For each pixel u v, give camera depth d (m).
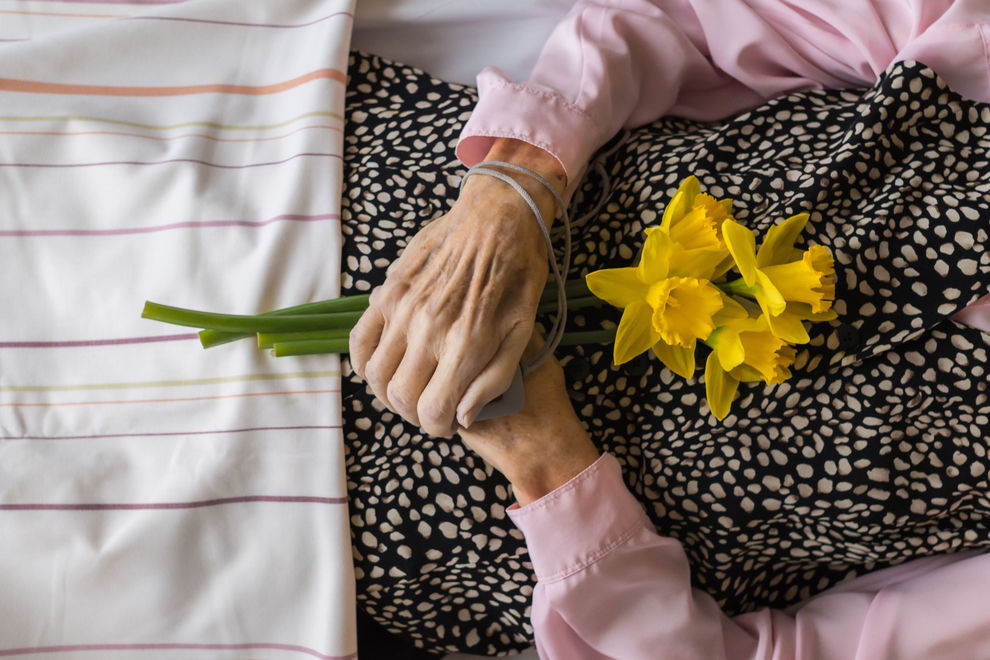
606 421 0.82
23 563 0.81
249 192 0.85
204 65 0.89
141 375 0.82
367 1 0.92
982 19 0.80
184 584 0.81
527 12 0.92
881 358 0.78
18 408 0.82
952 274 0.77
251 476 0.81
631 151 0.86
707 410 0.80
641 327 0.75
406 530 0.81
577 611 0.79
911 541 0.81
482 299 0.76
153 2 0.93
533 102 0.82
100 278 0.84
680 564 0.81
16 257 0.84
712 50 0.88
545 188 0.80
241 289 0.82
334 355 0.81
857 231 0.78
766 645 0.81
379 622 0.86
